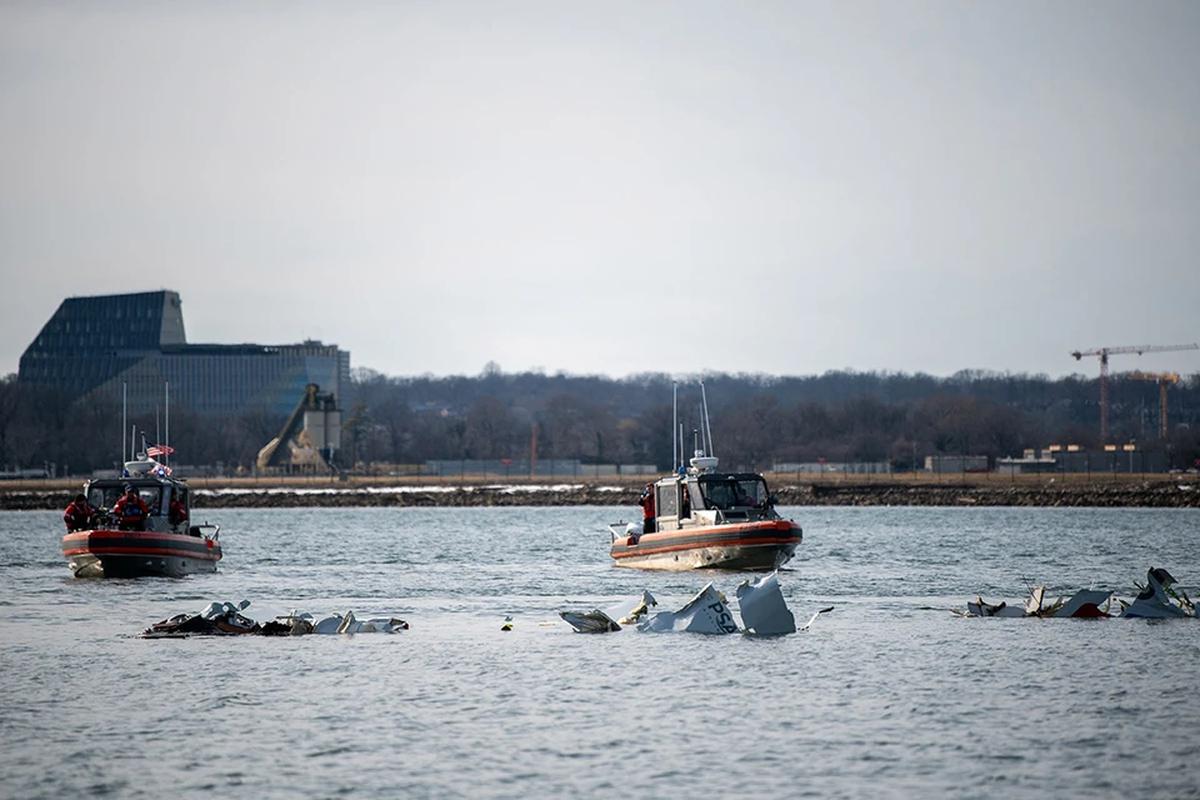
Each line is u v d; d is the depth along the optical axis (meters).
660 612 181.88
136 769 113.12
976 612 192.25
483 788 107.62
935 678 144.75
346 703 135.25
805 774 110.38
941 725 124.75
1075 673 146.88
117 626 190.12
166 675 150.25
